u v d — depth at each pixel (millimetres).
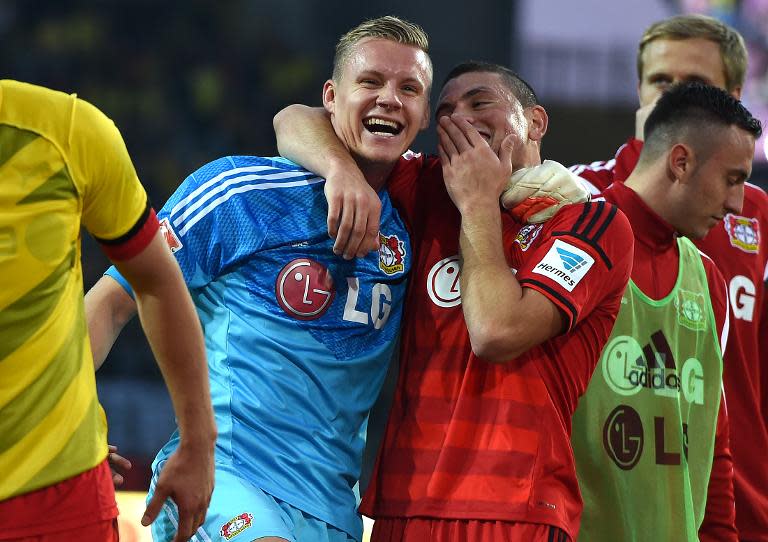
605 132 47031
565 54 46844
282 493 9586
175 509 9680
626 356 10664
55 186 7258
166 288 8016
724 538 11562
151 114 44375
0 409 7176
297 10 49062
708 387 11250
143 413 31125
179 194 10125
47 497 7363
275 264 10008
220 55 46562
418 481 9812
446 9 46438
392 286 10406
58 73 44531
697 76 13367
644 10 46719
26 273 7188
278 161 10406
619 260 9961
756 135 11219
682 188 10977
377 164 10391
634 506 10516
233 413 9781
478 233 9867
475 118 10617
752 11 44344
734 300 12734
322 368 9969
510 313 9359
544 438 9703
